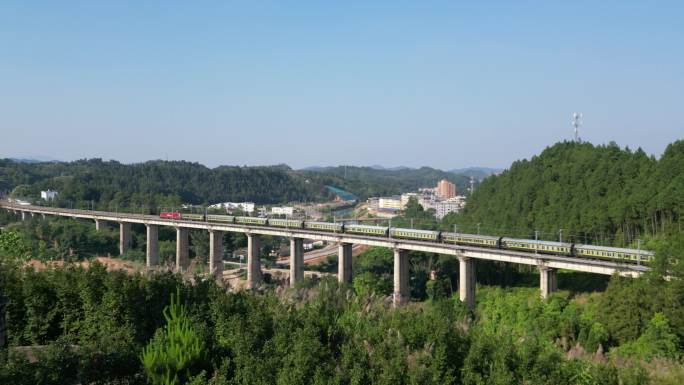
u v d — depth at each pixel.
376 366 35.41
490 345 38.44
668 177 121.62
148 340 41.12
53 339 43.56
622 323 77.62
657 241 106.56
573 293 110.50
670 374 39.03
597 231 125.75
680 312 72.69
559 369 35.94
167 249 199.12
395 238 122.19
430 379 34.25
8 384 30.06
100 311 41.66
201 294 46.09
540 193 153.38
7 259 54.53
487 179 199.12
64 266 49.81
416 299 144.00
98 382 33.91
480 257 105.19
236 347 36.94
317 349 35.78
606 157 151.50
